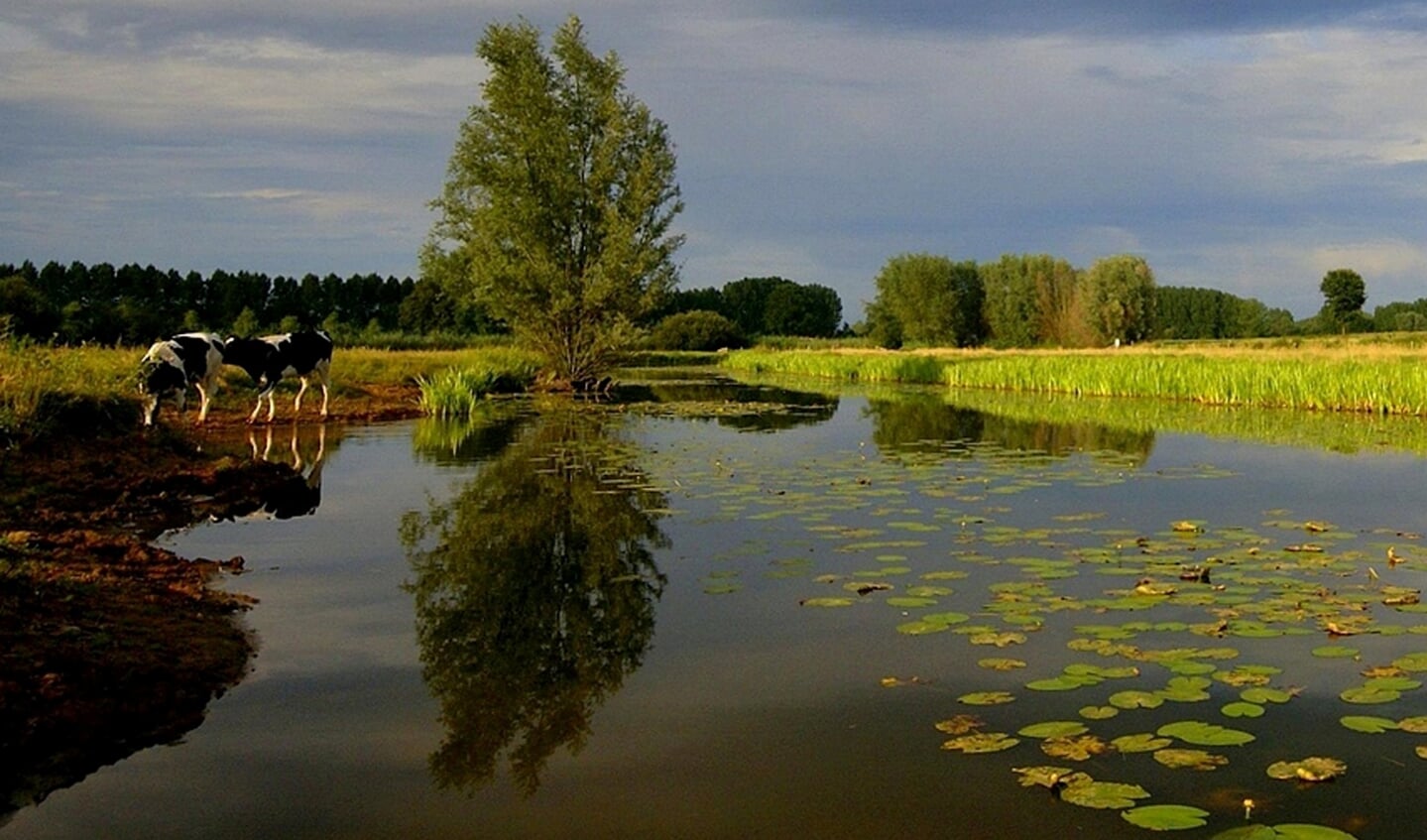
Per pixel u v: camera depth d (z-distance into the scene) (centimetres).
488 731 497
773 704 528
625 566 828
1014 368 3612
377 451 1585
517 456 1532
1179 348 4856
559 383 3484
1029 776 433
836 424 2120
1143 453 1571
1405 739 473
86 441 1238
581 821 405
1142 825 388
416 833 397
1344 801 411
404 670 582
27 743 462
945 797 421
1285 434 1869
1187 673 557
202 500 1096
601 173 3353
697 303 11656
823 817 405
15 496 973
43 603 609
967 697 529
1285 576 770
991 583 766
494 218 3322
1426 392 2275
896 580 777
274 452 1545
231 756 468
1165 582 755
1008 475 1324
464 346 5662
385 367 3122
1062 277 7038
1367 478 1291
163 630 617
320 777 448
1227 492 1184
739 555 866
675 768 453
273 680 563
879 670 577
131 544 812
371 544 904
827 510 1074
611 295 3372
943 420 2222
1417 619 653
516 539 934
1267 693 527
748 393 3409
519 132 3322
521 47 3319
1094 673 557
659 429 2002
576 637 643
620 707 527
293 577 786
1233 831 380
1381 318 8344
